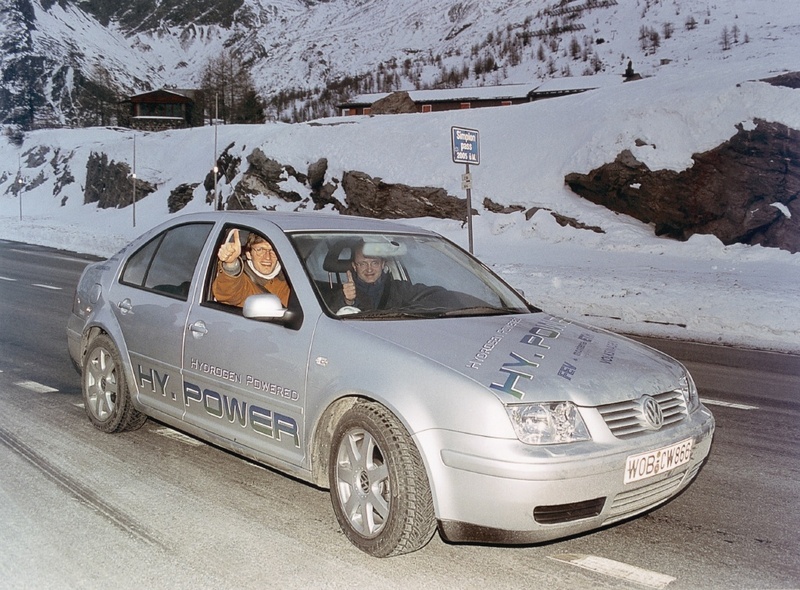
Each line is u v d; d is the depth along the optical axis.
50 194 72.75
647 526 4.45
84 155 72.12
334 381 4.09
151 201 53.91
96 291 6.15
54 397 7.13
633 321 13.14
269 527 4.30
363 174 32.78
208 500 4.68
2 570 3.76
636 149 25.41
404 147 33.81
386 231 5.28
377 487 3.88
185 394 5.14
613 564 3.93
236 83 120.69
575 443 3.60
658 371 4.15
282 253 4.72
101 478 5.02
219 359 4.81
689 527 4.45
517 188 28.73
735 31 196.75
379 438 3.81
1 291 15.62
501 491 3.51
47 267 21.86
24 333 10.69
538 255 23.81
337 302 4.55
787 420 6.94
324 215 5.48
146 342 5.47
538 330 4.39
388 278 5.09
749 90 24.20
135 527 4.27
